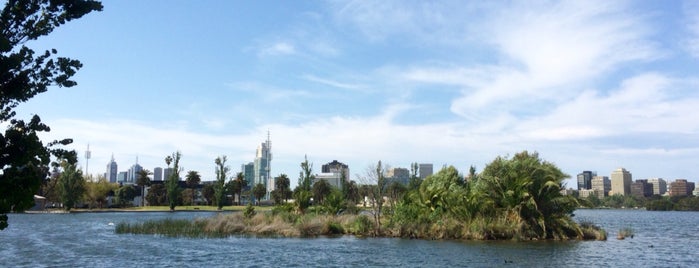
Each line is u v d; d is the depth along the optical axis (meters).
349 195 109.38
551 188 50.38
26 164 9.64
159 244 46.81
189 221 67.62
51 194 152.25
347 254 38.81
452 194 55.38
